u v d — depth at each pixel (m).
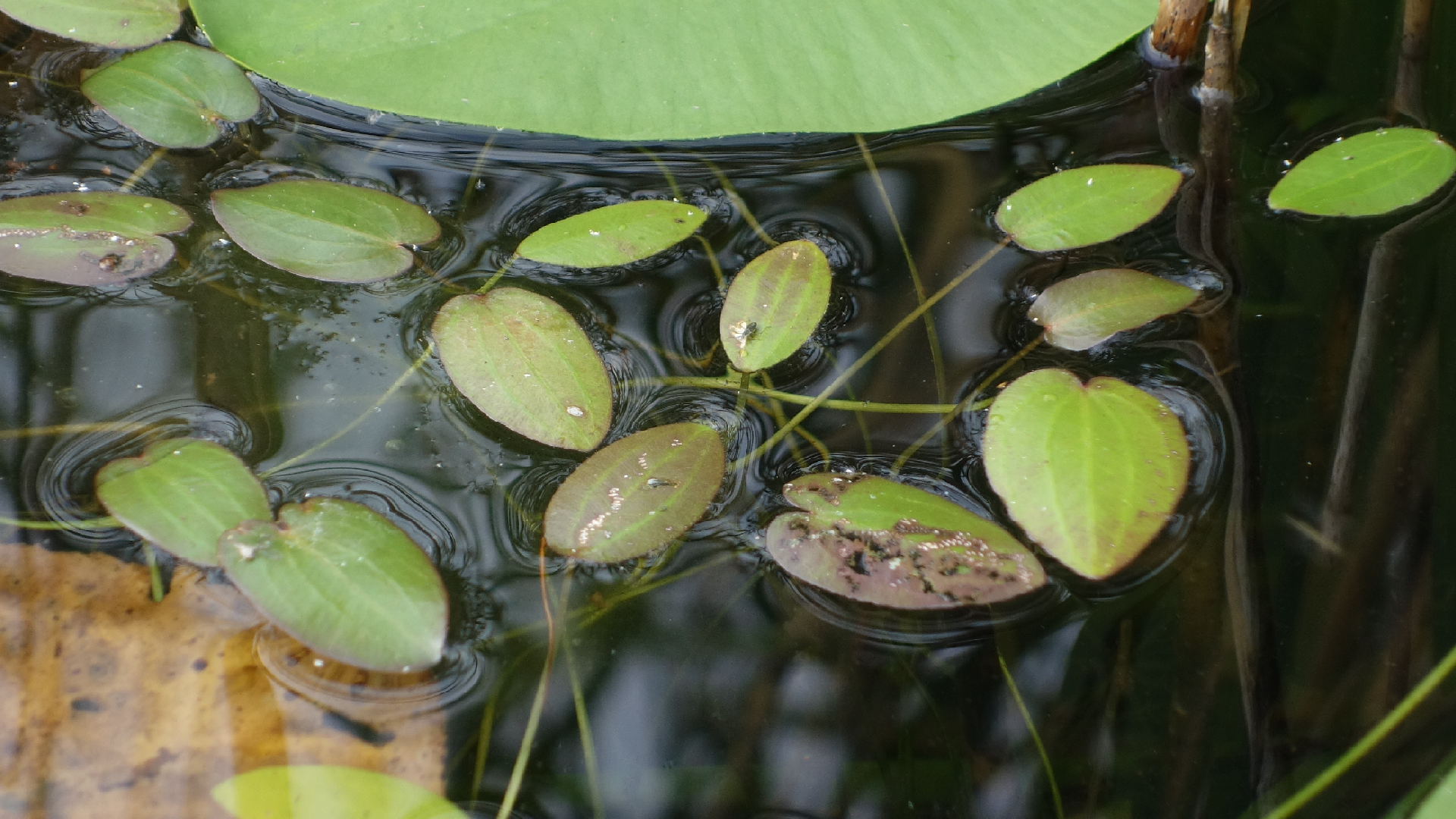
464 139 1.30
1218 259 1.27
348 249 1.26
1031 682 1.21
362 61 1.28
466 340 1.24
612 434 1.24
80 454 1.23
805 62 1.29
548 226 1.27
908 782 1.20
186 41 1.31
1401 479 1.23
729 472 1.24
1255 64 1.32
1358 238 1.28
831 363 1.26
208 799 1.20
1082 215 1.27
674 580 1.22
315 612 1.20
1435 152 1.28
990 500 1.23
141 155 1.29
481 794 1.20
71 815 1.19
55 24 1.30
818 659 1.21
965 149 1.30
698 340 1.26
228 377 1.25
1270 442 1.24
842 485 1.23
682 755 1.20
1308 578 1.22
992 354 1.26
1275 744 1.20
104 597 1.21
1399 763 1.20
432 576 1.21
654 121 1.28
